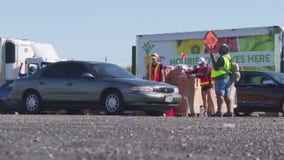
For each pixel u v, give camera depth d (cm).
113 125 1270
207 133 1070
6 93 2819
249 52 3047
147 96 2045
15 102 2372
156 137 962
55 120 1480
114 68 2216
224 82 2125
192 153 737
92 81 2123
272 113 2842
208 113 2353
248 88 2683
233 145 842
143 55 3438
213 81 2350
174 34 3306
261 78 2662
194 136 995
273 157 714
